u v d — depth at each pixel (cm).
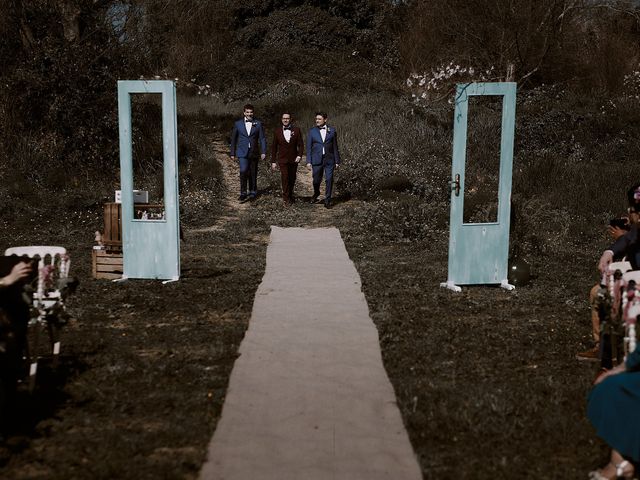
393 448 430
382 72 3222
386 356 601
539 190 1508
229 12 3631
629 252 562
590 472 398
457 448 436
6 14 1655
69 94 1611
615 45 2814
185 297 801
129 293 818
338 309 743
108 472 399
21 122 1594
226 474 397
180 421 470
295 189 1670
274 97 2919
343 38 3512
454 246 848
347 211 1407
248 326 685
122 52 1752
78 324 694
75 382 538
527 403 499
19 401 498
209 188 1564
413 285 866
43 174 1516
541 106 2239
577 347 632
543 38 2712
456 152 838
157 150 1716
